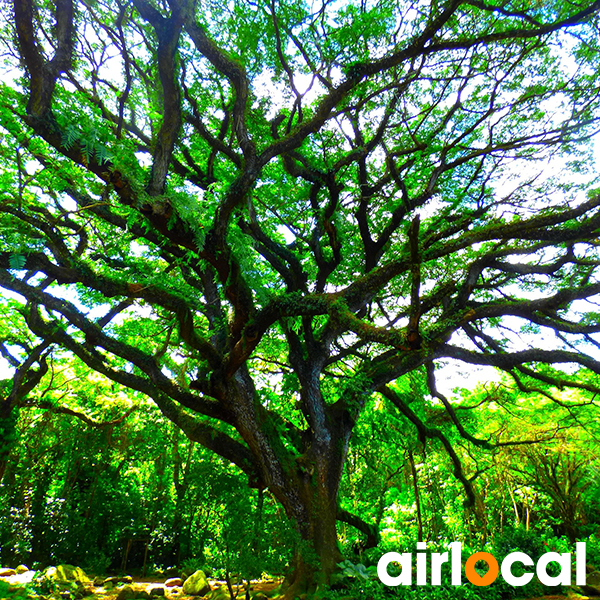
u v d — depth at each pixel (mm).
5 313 12883
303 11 9719
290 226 12414
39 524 15133
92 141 5730
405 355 10234
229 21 10172
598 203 8039
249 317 8695
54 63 6102
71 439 17016
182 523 15688
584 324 9109
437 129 11500
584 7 8867
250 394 9492
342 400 10359
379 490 15008
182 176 11117
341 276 12750
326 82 10234
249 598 8352
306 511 8859
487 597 8430
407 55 8273
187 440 16047
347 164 10547
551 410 18031
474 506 12906
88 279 8234
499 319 12000
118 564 15984
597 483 19562
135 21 8398
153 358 9633
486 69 11008
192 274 11531
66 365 16500
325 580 8086
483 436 18906
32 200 8844
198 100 11211
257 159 7926
